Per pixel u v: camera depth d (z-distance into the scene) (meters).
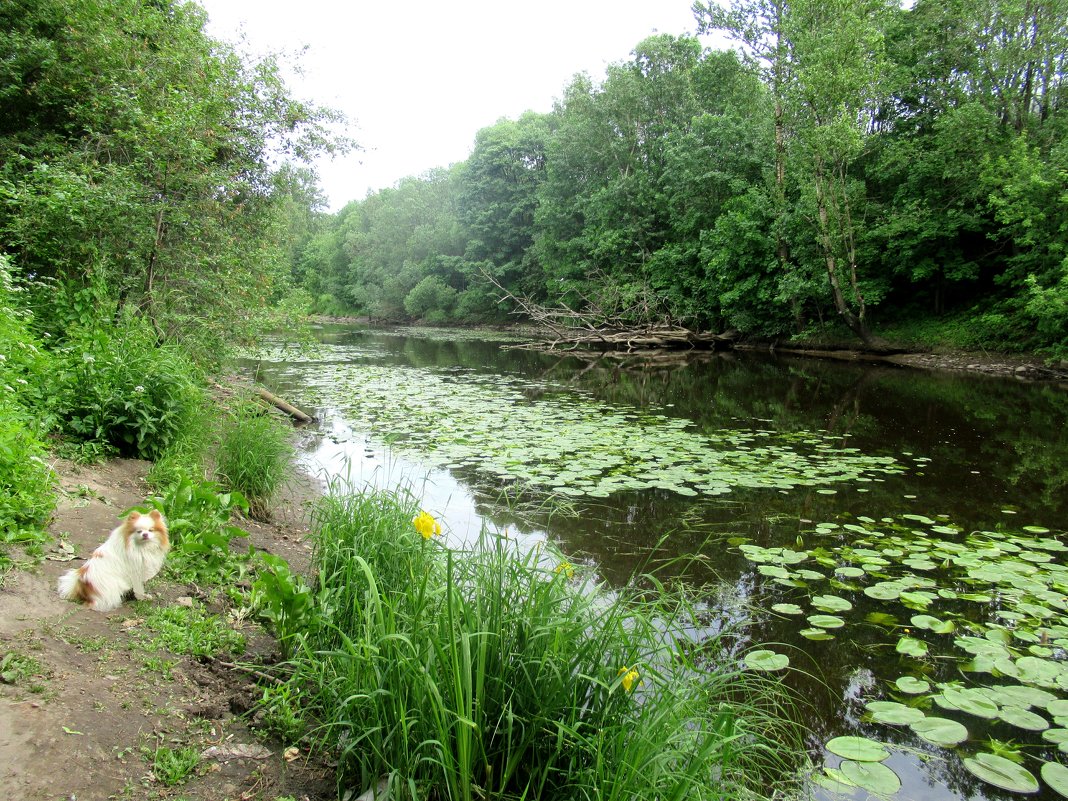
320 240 64.38
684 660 2.66
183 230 7.65
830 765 2.86
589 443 8.94
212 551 3.86
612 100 29.72
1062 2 17.62
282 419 8.47
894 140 21.17
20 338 5.25
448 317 44.72
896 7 21.39
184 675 2.77
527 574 2.68
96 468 4.75
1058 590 4.53
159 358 5.59
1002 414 11.64
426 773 2.29
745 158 24.56
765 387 15.39
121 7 8.32
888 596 4.46
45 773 2.03
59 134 8.91
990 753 2.94
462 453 8.22
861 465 7.93
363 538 3.69
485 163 39.75
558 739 2.33
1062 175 15.47
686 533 5.70
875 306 22.70
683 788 2.07
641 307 27.27
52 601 2.97
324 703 2.67
